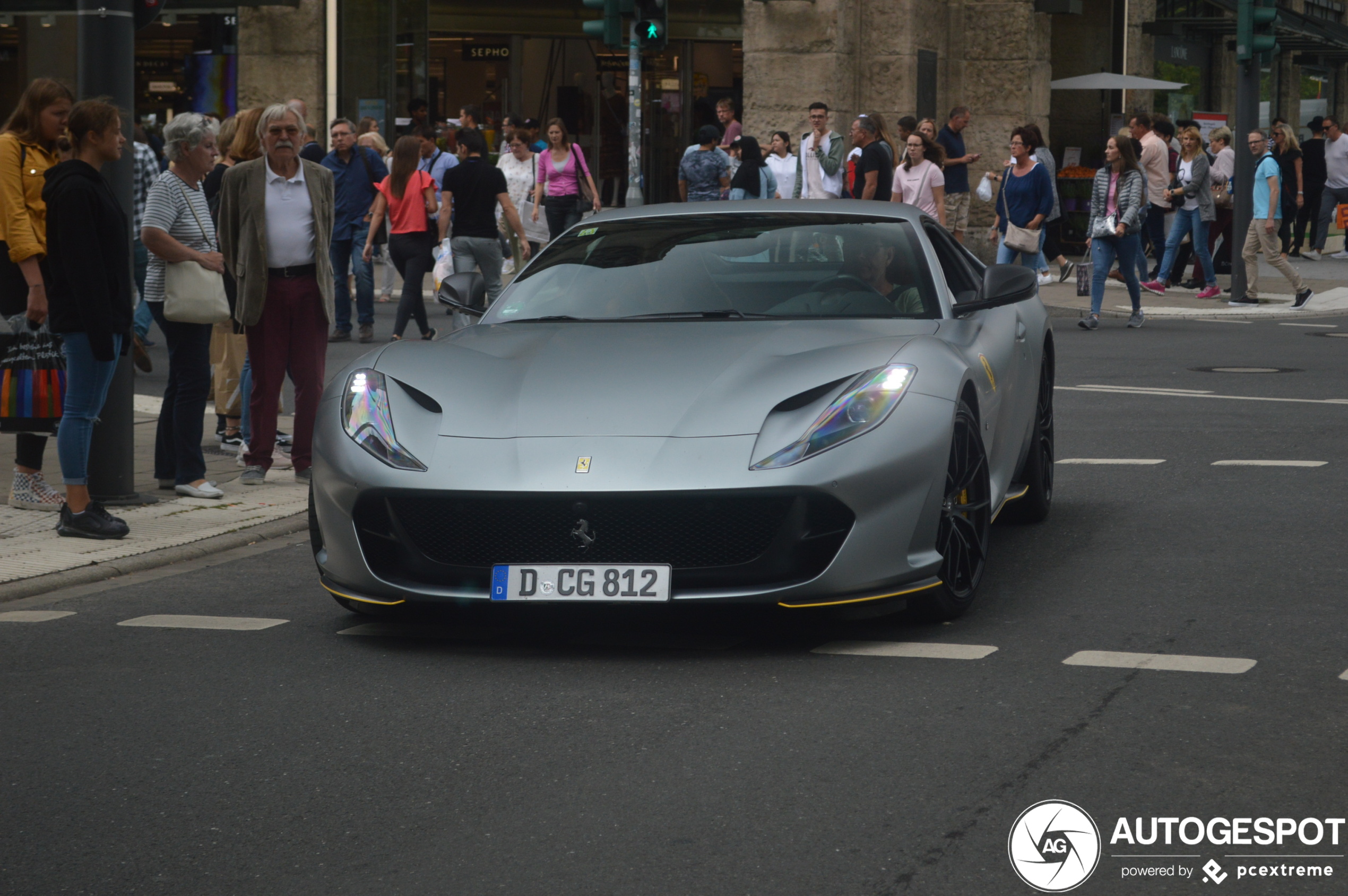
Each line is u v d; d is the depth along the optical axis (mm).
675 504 4914
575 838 3561
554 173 18906
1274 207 18656
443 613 5781
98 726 4500
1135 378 12734
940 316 6039
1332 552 6418
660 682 4801
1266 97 36719
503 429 5141
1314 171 27422
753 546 4973
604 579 4953
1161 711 4379
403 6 25609
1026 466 7027
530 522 5016
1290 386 12109
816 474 4891
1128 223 16484
